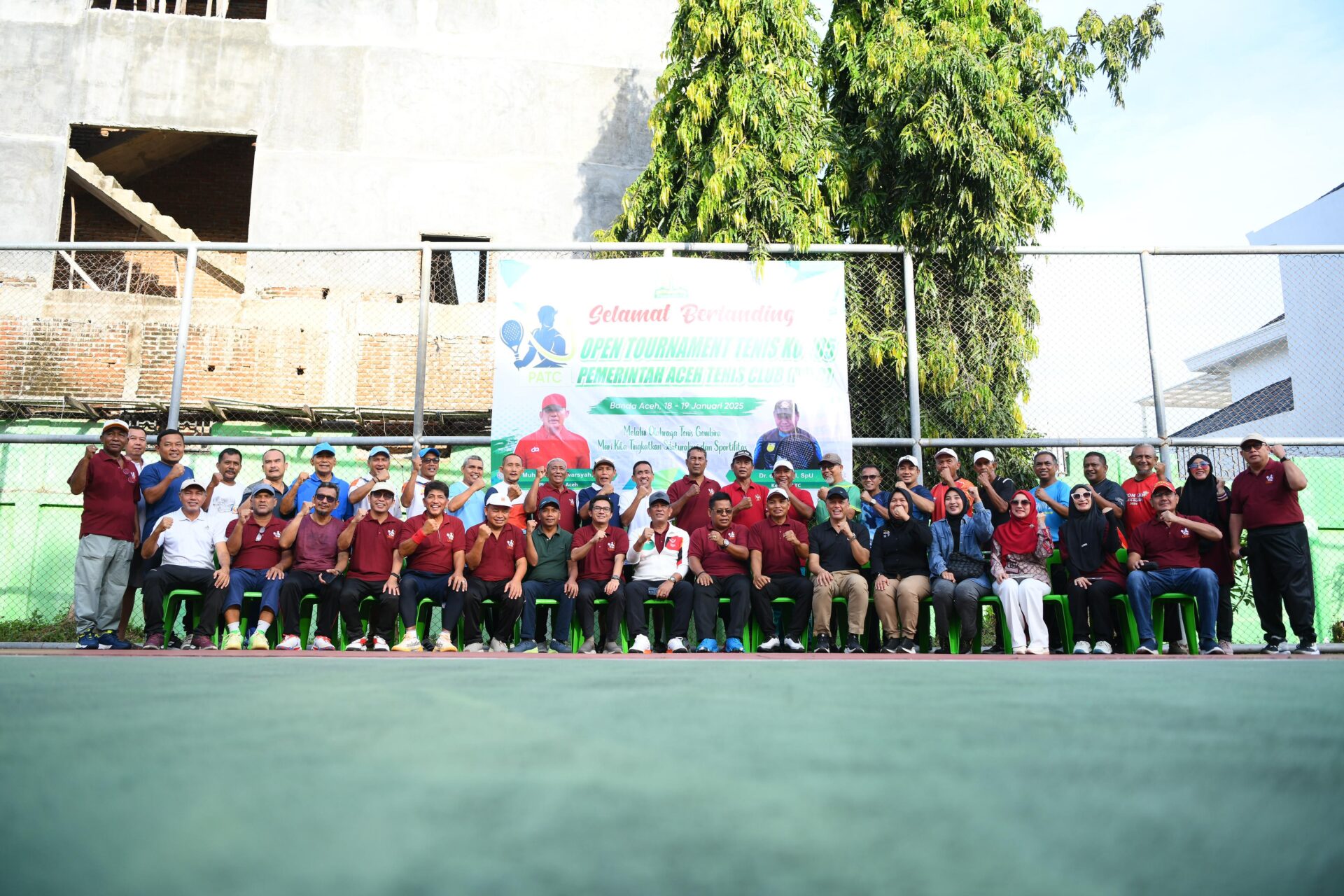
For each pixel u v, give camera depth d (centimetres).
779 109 864
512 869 71
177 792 99
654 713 175
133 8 1466
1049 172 903
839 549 691
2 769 111
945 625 662
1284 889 72
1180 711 185
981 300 834
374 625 678
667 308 792
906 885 69
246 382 1128
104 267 1345
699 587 680
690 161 917
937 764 119
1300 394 946
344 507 733
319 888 65
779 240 847
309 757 121
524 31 1390
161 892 65
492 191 1348
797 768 115
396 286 1291
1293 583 643
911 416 783
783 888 67
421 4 1379
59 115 1320
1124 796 102
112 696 205
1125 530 686
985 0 927
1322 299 933
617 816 89
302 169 1328
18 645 682
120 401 1048
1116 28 961
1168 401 1244
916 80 862
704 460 739
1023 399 830
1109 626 643
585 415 778
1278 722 167
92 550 678
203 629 659
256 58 1352
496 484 768
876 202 891
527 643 675
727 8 886
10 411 1079
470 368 1141
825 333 794
